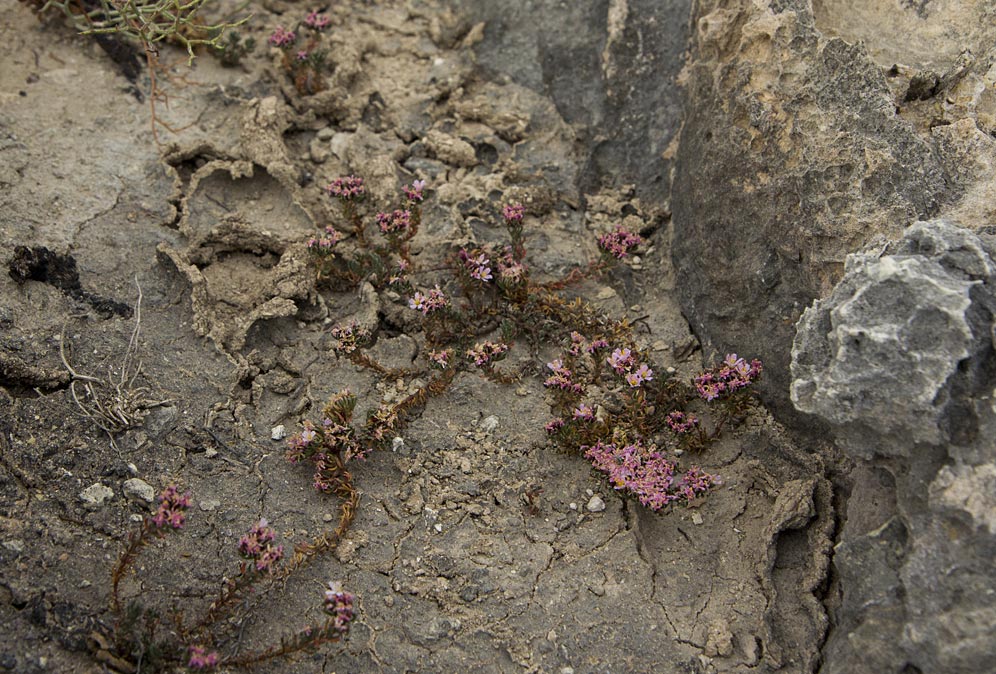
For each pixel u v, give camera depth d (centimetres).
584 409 46
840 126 45
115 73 56
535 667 41
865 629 39
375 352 49
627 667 41
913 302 38
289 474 45
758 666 42
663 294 53
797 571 44
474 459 46
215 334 48
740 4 49
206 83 57
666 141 55
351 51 58
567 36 57
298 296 50
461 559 44
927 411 38
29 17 57
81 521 43
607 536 45
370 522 45
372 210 54
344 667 41
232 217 51
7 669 39
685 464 47
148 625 40
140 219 51
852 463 45
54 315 47
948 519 38
